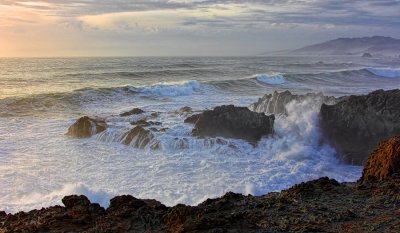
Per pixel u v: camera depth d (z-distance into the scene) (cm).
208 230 752
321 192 1016
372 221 798
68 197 952
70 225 822
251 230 768
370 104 2167
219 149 2002
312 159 1980
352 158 2025
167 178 1628
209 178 1634
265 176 1689
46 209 935
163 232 767
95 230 778
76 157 1916
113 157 1919
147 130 2175
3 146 2084
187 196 1448
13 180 1587
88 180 1605
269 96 2828
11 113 2938
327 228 770
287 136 2197
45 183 1570
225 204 917
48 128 2509
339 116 2194
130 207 895
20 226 830
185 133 2189
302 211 871
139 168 1752
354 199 952
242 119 2212
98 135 2252
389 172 1103
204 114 2241
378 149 1192
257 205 920
